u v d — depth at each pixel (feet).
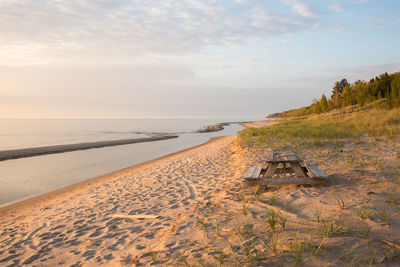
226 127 209.56
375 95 126.82
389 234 9.18
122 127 255.70
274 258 8.30
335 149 31.89
